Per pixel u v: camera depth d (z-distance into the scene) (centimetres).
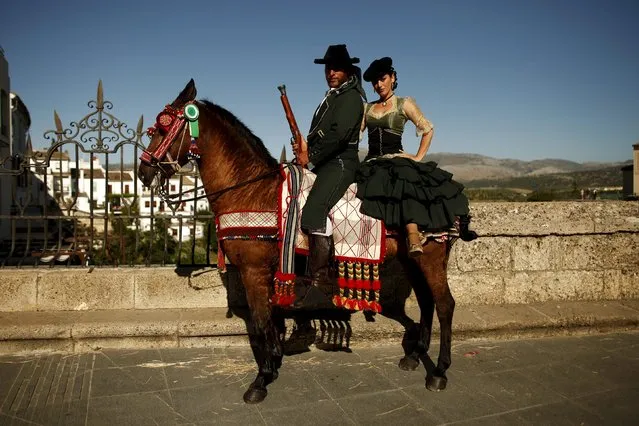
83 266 497
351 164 379
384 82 397
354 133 379
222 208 378
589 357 454
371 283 377
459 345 484
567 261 561
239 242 368
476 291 546
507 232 539
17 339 432
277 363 408
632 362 442
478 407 359
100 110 477
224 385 388
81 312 481
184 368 416
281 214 366
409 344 479
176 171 382
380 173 380
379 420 339
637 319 522
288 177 374
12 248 493
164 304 498
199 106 378
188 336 459
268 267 374
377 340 477
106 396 364
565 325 508
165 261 516
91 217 498
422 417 344
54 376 395
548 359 449
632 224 562
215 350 456
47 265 498
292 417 342
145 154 368
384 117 399
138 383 387
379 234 377
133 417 336
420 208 363
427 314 432
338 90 370
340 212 373
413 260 397
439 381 385
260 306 374
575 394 380
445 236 380
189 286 500
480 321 495
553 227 545
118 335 448
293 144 385
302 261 388
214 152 378
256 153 388
